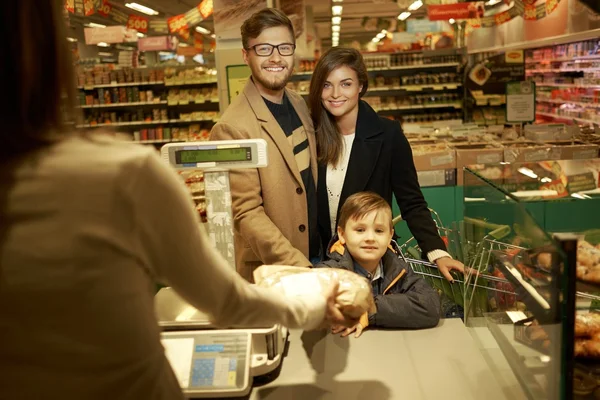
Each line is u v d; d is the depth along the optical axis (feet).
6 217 2.55
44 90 2.61
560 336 3.38
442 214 13.03
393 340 5.45
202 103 30.76
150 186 2.72
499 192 4.74
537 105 36.65
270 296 3.43
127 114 30.71
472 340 5.41
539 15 18.06
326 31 74.28
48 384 2.61
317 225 7.89
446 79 29.78
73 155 2.63
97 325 2.63
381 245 5.90
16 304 2.54
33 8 2.50
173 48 37.60
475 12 27.32
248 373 4.57
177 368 4.60
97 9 20.08
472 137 14.78
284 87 7.36
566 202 4.43
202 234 3.07
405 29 37.96
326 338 5.53
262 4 12.75
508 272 4.50
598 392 4.02
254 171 6.77
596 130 13.61
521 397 4.42
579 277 4.40
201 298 3.02
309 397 4.55
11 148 2.58
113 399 2.73
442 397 4.49
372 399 4.48
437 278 7.14
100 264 2.59
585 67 29.71
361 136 7.77
